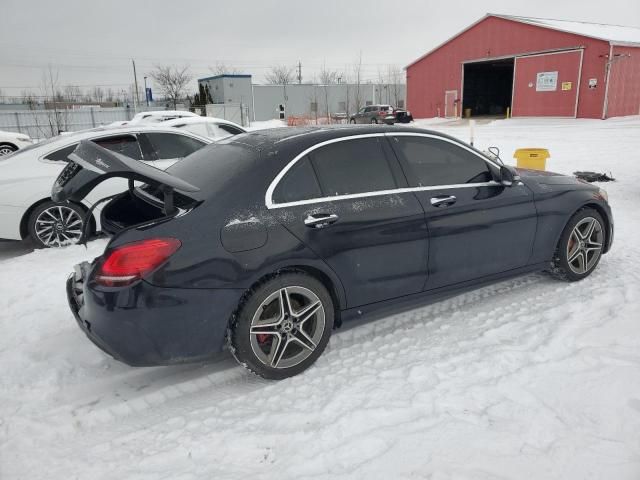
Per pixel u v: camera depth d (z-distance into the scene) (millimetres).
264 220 2980
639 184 9000
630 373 2992
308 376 3166
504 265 4020
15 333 3867
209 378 3227
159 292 2727
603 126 22969
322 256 3131
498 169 3988
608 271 4727
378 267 3379
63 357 3473
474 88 37594
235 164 3182
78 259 5574
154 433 2699
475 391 2898
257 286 2986
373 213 3318
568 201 4258
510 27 30797
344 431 2609
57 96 47031
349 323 3553
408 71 38406
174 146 6738
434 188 3635
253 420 2756
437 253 3619
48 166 5965
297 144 3260
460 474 2273
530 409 2719
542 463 2328
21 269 5285
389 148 3547
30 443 2639
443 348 3424
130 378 3262
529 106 30609
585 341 3402
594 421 2607
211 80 47062
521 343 3426
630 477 2227
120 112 35000
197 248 2799
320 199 3195
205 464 2436
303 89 47469
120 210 3258
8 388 3154
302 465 2389
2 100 54594
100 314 2725
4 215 5750
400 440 2518
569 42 27641
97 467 2447
